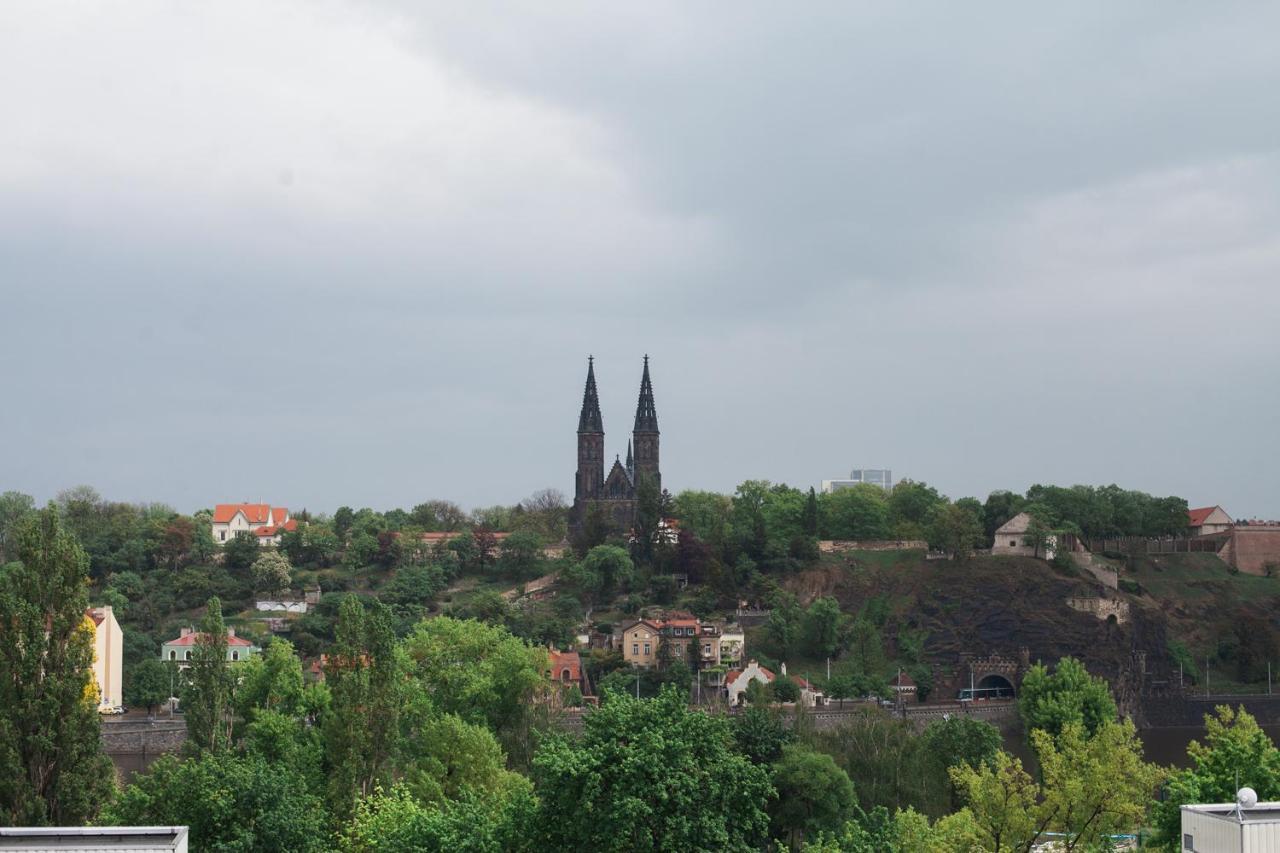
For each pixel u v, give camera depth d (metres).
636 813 77.38
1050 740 99.12
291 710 151.62
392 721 124.31
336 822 111.38
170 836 66.19
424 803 116.19
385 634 126.00
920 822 110.62
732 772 82.50
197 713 131.75
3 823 94.75
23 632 99.31
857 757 160.38
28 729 98.12
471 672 157.75
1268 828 67.25
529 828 82.81
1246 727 99.62
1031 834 91.38
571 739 92.44
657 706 83.94
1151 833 99.38
